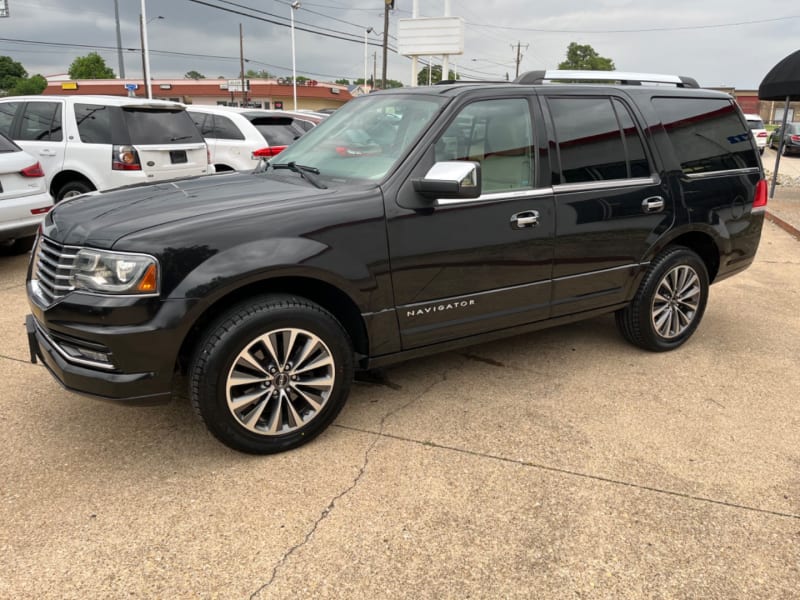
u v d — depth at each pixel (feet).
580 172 12.22
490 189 11.23
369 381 12.87
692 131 14.02
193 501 8.86
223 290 8.84
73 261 8.99
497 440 10.62
